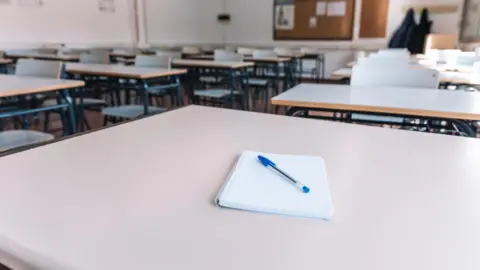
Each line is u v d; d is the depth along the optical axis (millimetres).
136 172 646
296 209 508
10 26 5398
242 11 8578
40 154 733
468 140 857
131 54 5527
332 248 422
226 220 484
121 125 980
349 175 640
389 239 441
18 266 420
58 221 473
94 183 595
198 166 679
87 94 3424
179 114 1127
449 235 451
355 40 7684
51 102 2764
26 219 477
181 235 446
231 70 3648
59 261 395
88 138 853
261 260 398
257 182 599
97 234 445
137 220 479
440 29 6828
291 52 6090
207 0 8820
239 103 3922
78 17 6406
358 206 526
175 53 5559
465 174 646
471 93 1575
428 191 577
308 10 7961
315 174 636
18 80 2035
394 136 889
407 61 3059
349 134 907
